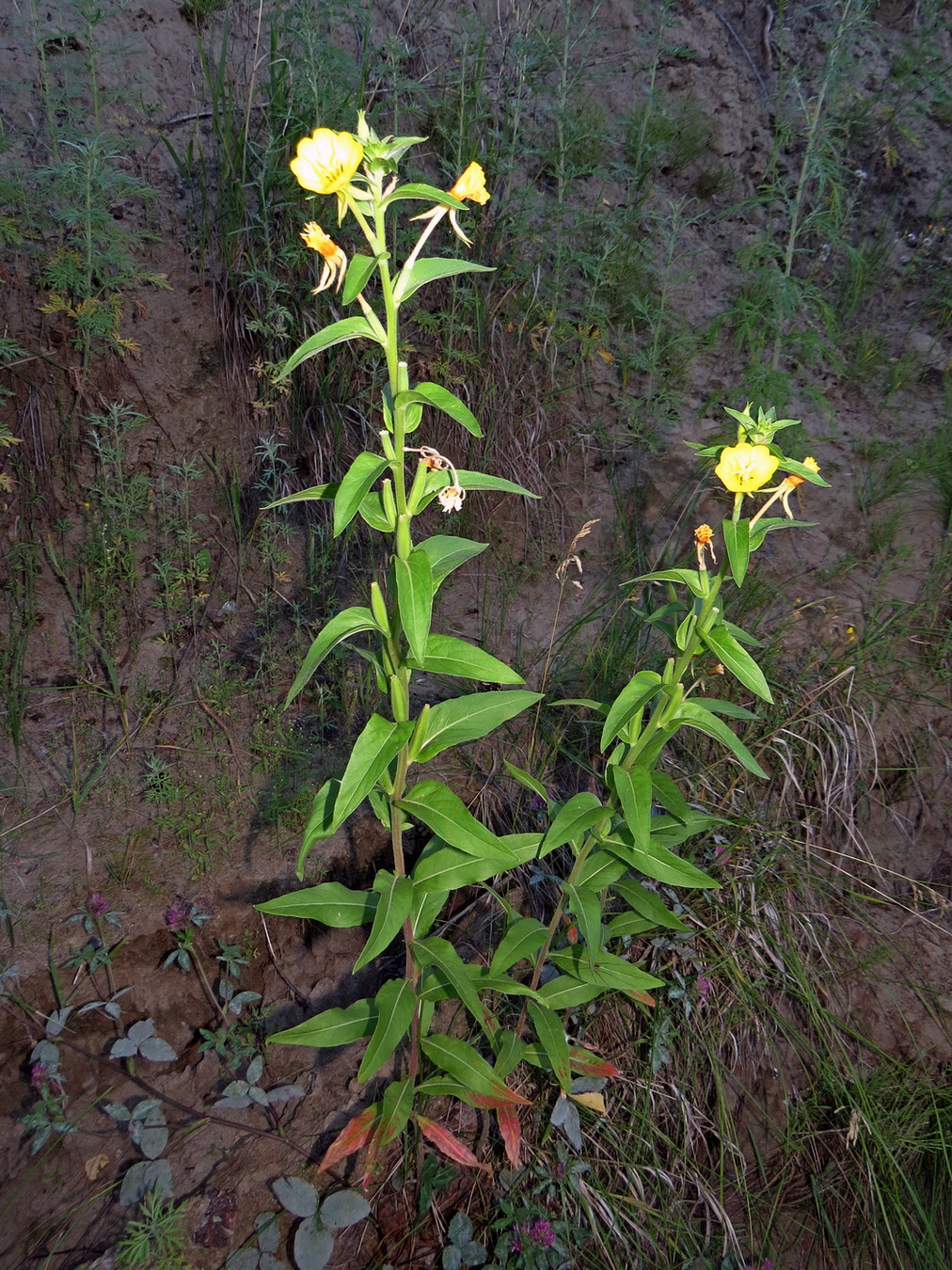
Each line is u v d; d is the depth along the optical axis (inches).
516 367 53.8
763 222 68.3
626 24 67.1
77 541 43.7
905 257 70.8
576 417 55.4
